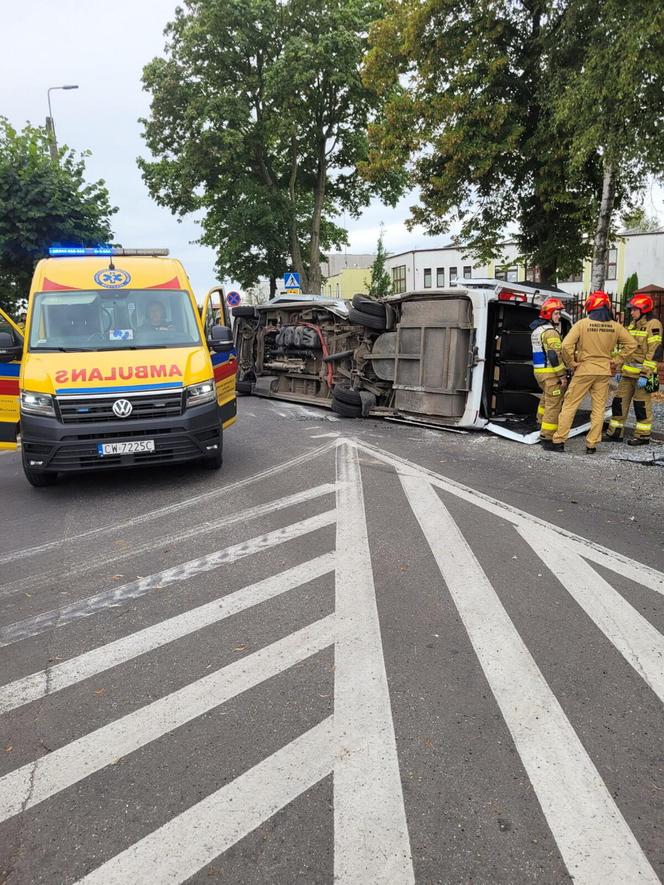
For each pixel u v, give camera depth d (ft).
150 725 9.73
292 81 90.74
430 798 8.13
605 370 27.17
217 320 29.19
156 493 22.48
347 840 7.55
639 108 34.06
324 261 115.75
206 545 17.21
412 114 58.95
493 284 34.71
